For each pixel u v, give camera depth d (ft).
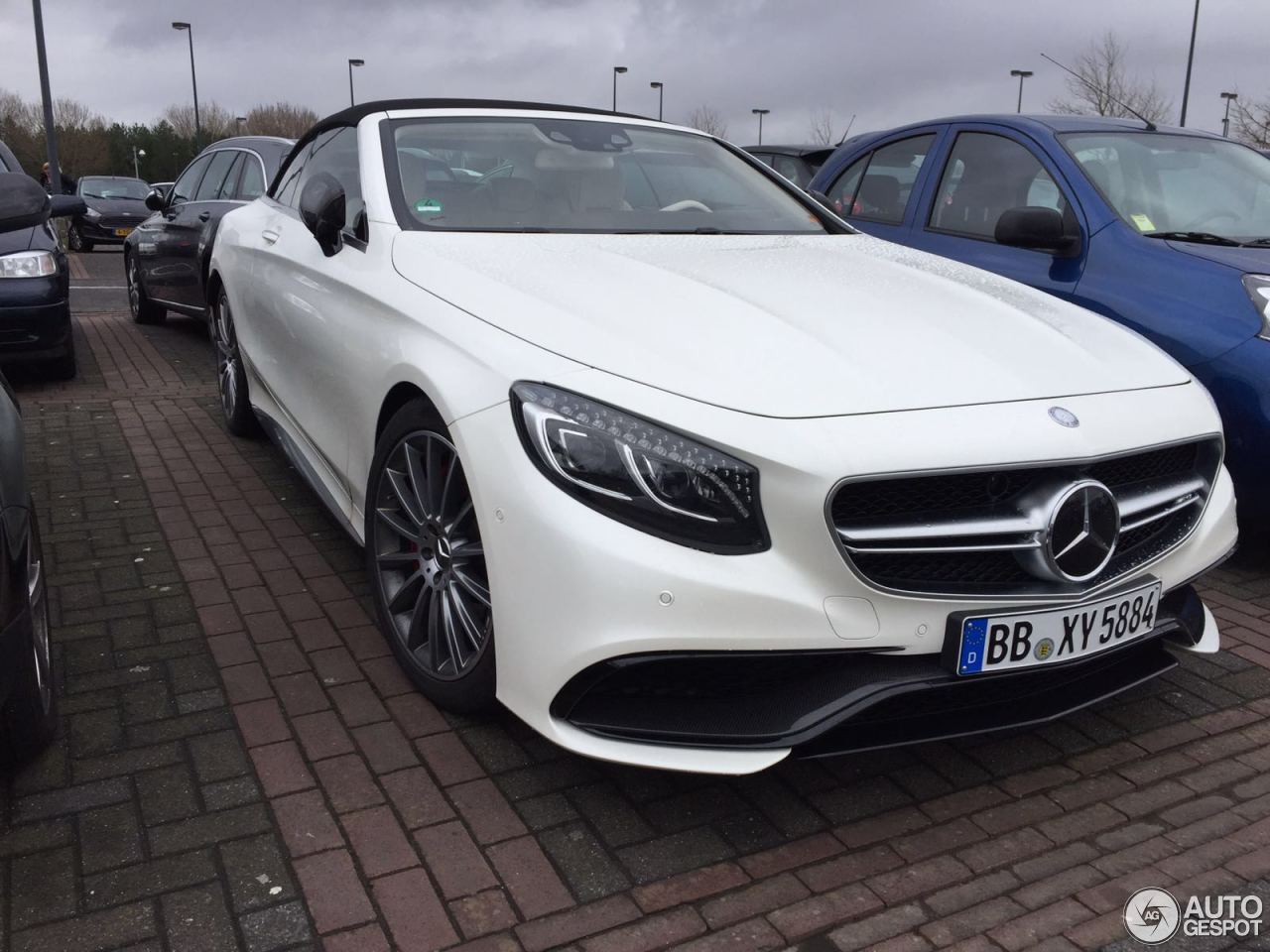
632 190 11.89
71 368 22.48
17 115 202.08
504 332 8.08
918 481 7.08
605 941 6.57
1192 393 8.70
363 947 6.42
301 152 14.93
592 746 7.13
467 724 8.91
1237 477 12.13
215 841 7.33
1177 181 14.97
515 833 7.57
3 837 7.31
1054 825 7.94
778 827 7.79
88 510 14.20
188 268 25.86
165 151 226.17
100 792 7.84
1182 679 10.29
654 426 6.98
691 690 7.29
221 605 11.22
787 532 6.85
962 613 7.15
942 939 6.72
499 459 7.48
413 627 9.14
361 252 10.62
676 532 6.90
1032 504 7.35
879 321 8.45
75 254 70.44
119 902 6.71
